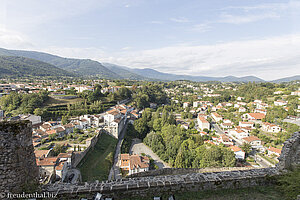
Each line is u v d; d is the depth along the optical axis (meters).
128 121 84.81
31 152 8.46
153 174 16.59
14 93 87.50
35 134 54.34
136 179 9.70
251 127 83.19
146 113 86.56
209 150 40.44
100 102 94.81
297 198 8.16
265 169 10.96
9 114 74.31
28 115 67.31
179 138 54.09
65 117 70.31
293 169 10.60
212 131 81.81
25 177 8.02
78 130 61.00
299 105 90.44
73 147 45.19
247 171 10.66
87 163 39.03
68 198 8.51
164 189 9.16
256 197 9.20
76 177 30.86
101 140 54.16
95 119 73.12
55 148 41.50
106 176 36.56
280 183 9.80
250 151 58.50
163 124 72.62
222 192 9.51
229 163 38.16
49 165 29.02
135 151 58.28
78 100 98.94
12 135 7.60
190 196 9.13
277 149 55.69
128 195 8.91
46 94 92.94
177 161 42.41
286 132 68.06
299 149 11.04
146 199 8.89
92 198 8.62
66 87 130.62
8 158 7.52
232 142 64.06
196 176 9.96
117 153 50.22
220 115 103.62
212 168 16.94
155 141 59.34
